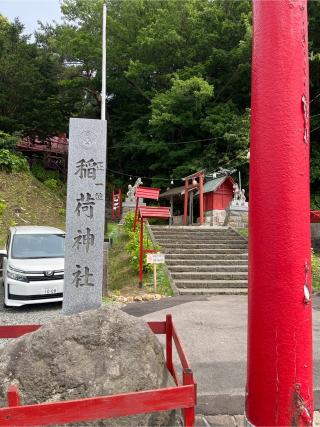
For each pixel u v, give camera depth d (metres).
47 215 18.78
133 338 2.45
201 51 21.17
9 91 23.64
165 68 22.88
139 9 23.02
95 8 23.33
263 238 1.80
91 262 4.90
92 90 25.67
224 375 4.17
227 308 7.47
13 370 2.31
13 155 21.14
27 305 8.02
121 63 23.72
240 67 19.11
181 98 19.28
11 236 8.66
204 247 11.60
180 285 9.31
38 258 8.09
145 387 2.31
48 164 26.62
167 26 20.84
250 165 1.94
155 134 22.44
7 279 7.58
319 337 5.61
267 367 1.77
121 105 26.67
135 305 7.78
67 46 23.94
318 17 17.69
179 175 21.25
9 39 24.48
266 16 1.85
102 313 2.56
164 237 12.22
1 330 2.80
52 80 26.02
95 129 4.99
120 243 12.41
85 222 4.91
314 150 19.27
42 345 2.38
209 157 20.44
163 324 2.90
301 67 1.82
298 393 1.73
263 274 1.80
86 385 2.26
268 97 1.82
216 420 3.22
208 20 20.47
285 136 1.78
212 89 18.61
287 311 1.74
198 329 6.01
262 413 1.79
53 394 2.23
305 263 1.78
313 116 18.81
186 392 1.96
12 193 19.16
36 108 24.75
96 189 4.96
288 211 1.76
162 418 2.35
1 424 1.77
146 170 25.47
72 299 4.83
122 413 1.87
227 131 19.72
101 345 2.40
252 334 1.86
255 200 1.86
